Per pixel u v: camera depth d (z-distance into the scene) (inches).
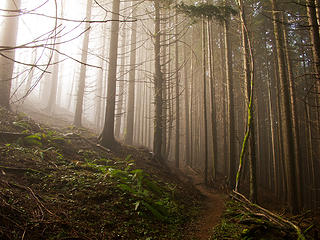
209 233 223.6
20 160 215.9
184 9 411.5
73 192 192.5
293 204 378.0
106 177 244.7
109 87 416.2
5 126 299.6
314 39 255.8
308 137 613.6
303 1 418.3
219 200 397.7
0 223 118.7
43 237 126.4
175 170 565.6
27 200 154.6
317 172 706.8
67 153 306.2
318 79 262.4
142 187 262.7
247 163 631.2
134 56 684.7
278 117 604.1
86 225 155.6
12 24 415.2
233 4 592.7
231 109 524.7
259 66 740.7
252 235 188.9
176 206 269.7
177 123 669.9
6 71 381.7
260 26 618.2
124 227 173.0
